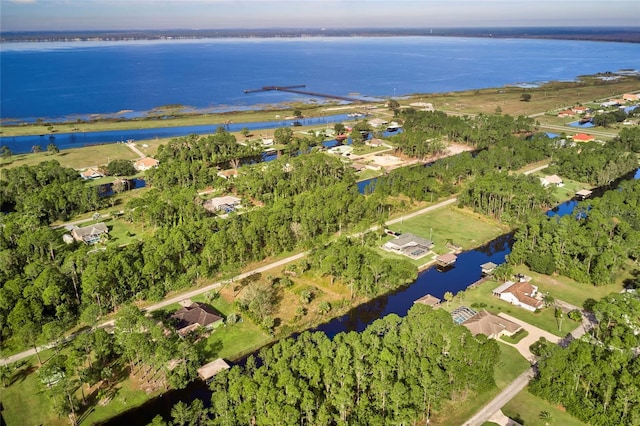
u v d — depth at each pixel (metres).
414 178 191.75
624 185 180.25
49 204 168.88
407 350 89.38
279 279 130.62
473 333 102.56
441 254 146.00
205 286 127.25
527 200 166.50
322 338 89.38
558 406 85.06
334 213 156.38
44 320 108.25
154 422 73.75
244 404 76.69
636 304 100.56
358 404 80.56
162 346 90.19
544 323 110.44
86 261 119.50
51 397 82.19
